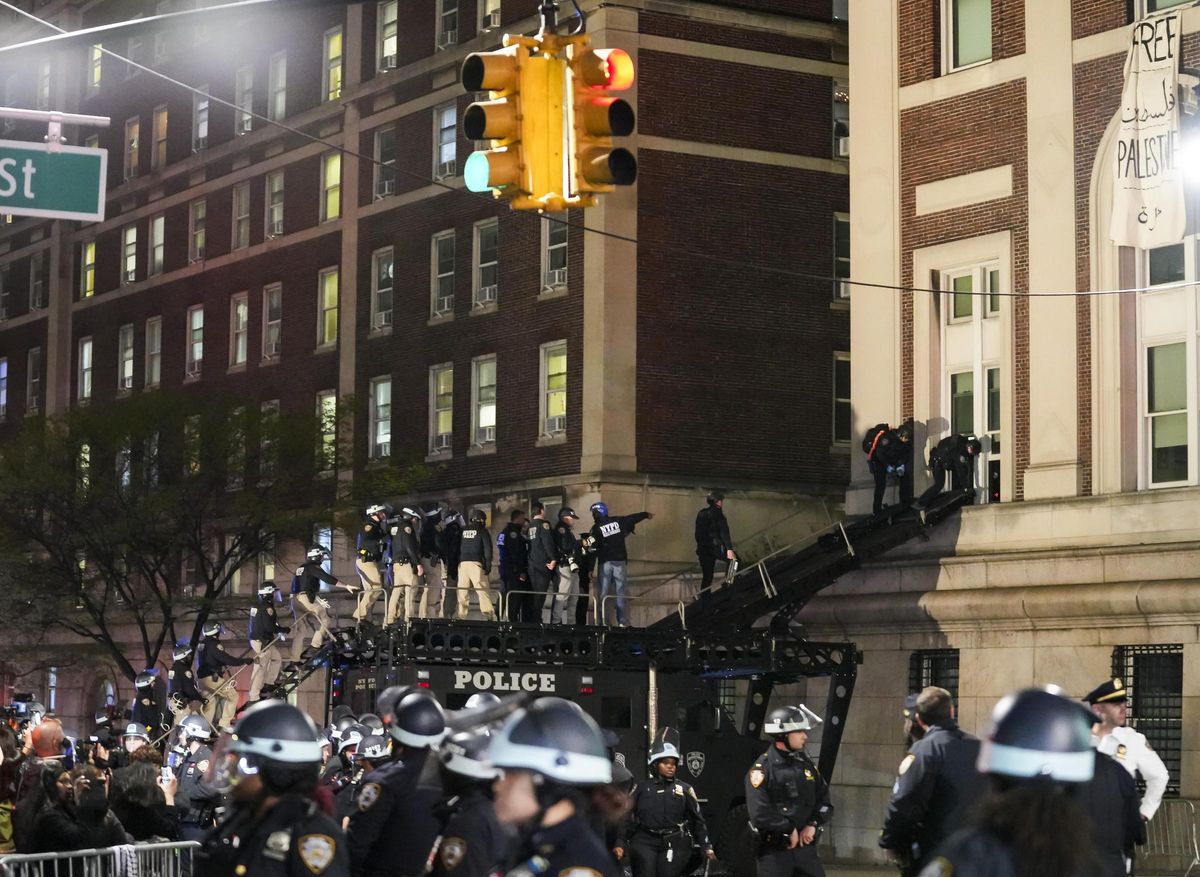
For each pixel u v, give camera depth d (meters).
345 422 53.06
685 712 29.38
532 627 28.81
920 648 34.28
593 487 45.91
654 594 42.41
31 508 51.44
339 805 13.70
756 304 48.25
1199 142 31.50
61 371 69.75
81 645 60.72
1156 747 30.53
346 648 29.69
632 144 46.91
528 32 49.12
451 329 51.34
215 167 62.09
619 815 6.55
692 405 47.12
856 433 37.16
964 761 11.09
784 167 48.81
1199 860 26.25
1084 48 33.53
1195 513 30.88
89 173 16.59
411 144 53.44
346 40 56.06
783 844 17.67
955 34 36.22
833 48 49.59
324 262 56.69
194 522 50.94
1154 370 32.44
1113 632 31.12
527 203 13.62
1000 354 34.81
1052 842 5.79
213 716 36.09
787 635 33.03
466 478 50.25
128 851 13.07
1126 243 32.19
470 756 8.14
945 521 34.41
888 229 36.66
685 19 47.75
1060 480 33.16
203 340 62.22
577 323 47.06
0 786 16.03
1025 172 34.41
